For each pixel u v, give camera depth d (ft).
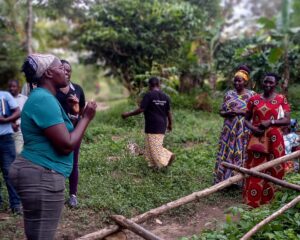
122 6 39.60
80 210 15.98
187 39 41.22
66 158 8.61
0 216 15.64
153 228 15.06
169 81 38.86
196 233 14.51
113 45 40.65
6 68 48.21
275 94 15.78
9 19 41.70
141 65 41.60
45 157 8.30
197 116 36.01
